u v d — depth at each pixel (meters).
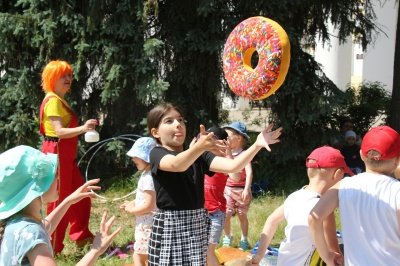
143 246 4.17
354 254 2.53
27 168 2.13
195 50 7.93
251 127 11.80
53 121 4.75
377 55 17.11
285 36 3.03
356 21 9.52
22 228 2.05
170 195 2.98
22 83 7.88
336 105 8.02
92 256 2.25
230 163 2.85
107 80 7.93
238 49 3.29
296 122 8.26
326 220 2.90
